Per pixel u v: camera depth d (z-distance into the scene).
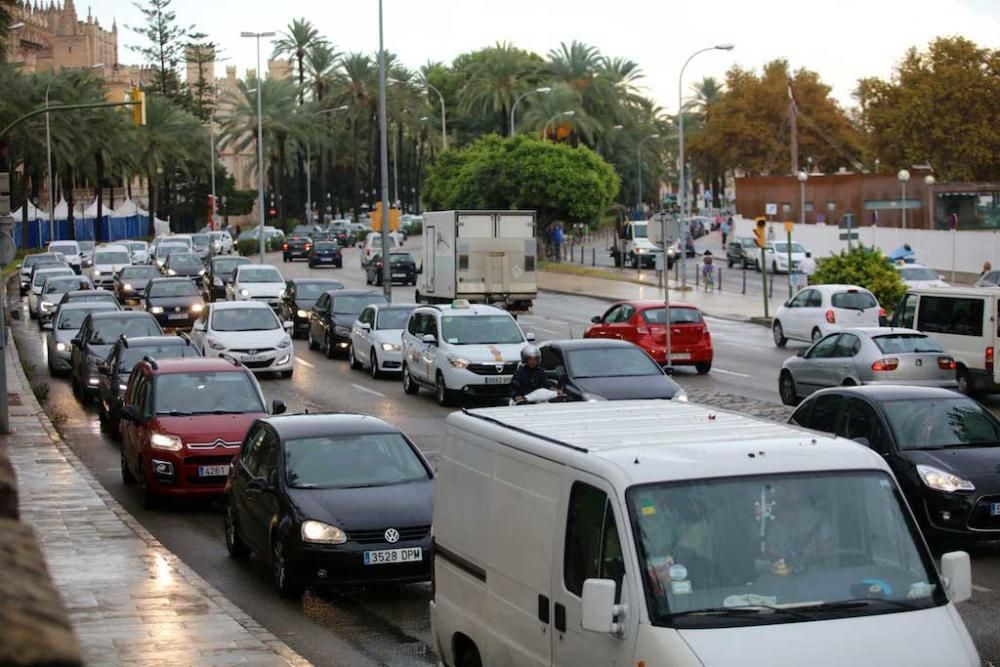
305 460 20.53
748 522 10.01
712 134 181.38
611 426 12.07
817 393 23.70
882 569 10.12
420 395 45.00
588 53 138.50
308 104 157.88
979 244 100.00
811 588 9.84
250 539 20.94
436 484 13.72
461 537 12.87
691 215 199.00
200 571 21.34
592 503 10.33
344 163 186.38
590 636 10.16
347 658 16.05
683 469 10.13
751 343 61.09
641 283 97.56
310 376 50.59
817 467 10.41
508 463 11.85
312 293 66.38
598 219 116.69
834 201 128.12
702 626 9.44
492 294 66.69
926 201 120.81
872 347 36.84
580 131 132.38
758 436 11.16
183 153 149.38
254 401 28.27
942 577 10.27
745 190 134.62
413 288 98.12
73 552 21.56
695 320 48.72
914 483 20.92
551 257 118.94
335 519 18.95
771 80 178.50
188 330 67.19
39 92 119.44
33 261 94.44
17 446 34.16
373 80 148.00
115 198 194.38
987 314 39.06
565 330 66.88
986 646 15.66
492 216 66.50
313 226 149.88
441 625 13.42
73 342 46.78
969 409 22.27
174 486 26.33
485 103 132.75
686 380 47.06
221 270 84.44
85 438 37.12
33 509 25.69
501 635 11.88
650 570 9.63
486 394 41.25
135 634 16.20
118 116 129.38
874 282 67.75
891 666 9.42
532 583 11.21
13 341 65.06
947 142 126.69
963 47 126.62
